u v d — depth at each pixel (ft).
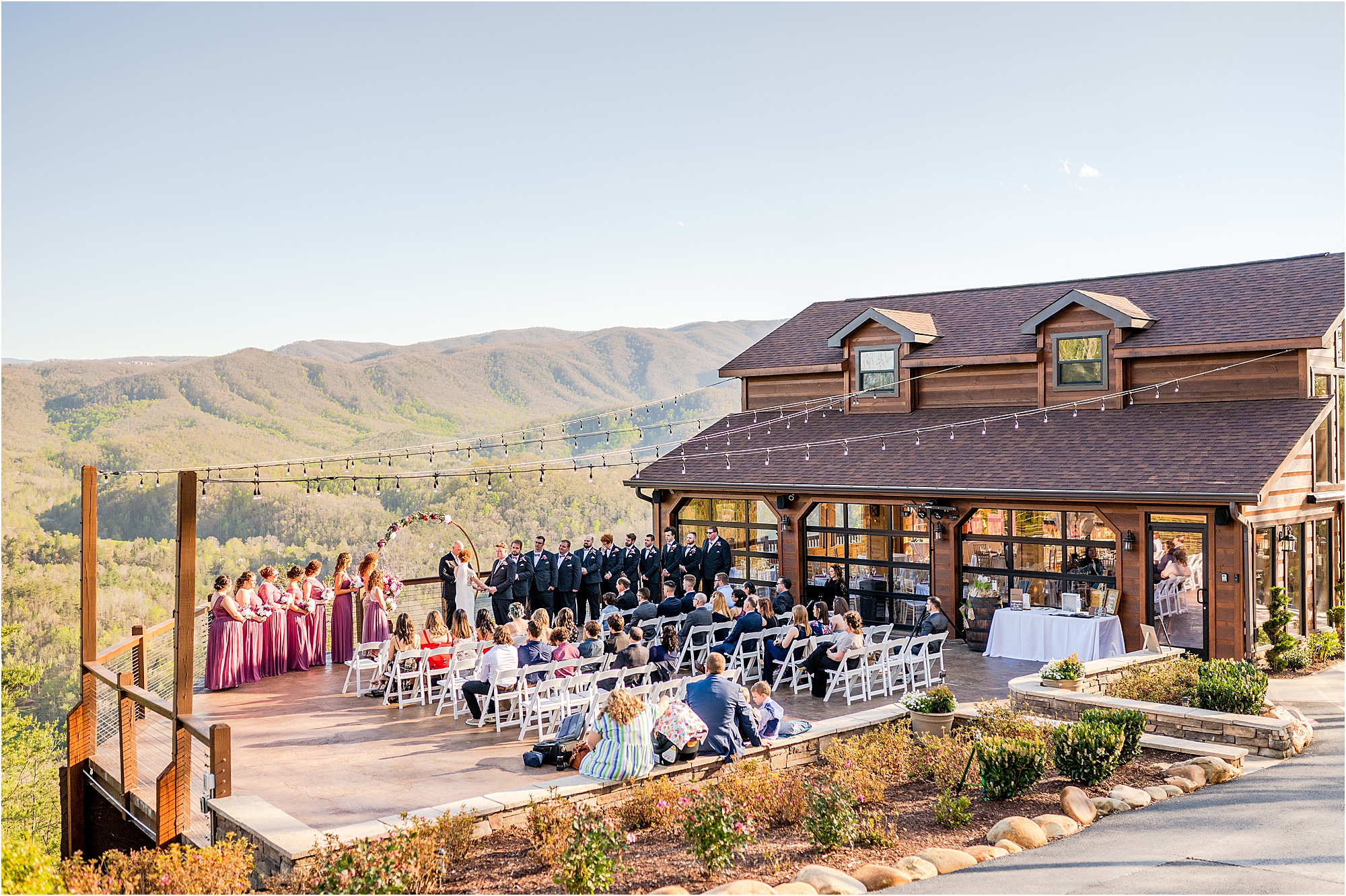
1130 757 35.04
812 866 24.44
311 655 53.78
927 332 70.23
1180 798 31.63
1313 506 55.62
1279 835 26.61
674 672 42.37
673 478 72.90
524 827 29.78
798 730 38.24
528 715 39.27
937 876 24.38
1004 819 28.40
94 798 39.73
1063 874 24.03
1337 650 55.36
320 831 27.09
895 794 32.99
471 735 39.55
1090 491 52.60
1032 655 54.24
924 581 62.80
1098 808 30.37
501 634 41.24
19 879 22.90
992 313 71.67
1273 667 52.44
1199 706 39.52
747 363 79.92
